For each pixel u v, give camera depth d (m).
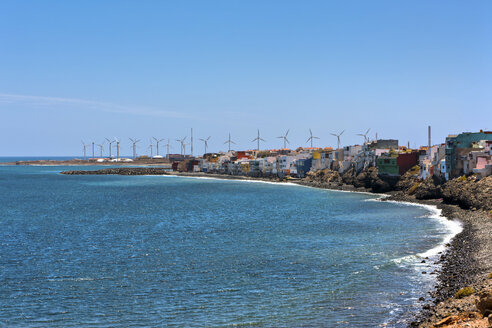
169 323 42.00
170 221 105.31
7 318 43.59
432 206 118.06
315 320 41.69
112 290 51.34
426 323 38.38
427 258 61.06
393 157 159.25
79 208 136.50
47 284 53.81
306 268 58.69
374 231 84.25
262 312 44.03
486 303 36.03
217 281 54.03
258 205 136.62
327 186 195.00
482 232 74.44
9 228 97.19
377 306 44.41
